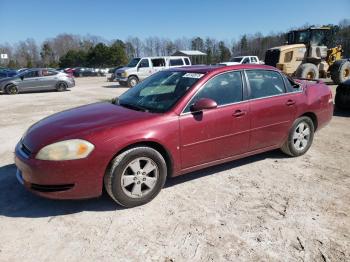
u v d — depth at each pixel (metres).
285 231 3.21
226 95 4.28
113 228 3.30
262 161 5.10
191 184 4.29
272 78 4.85
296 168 4.81
